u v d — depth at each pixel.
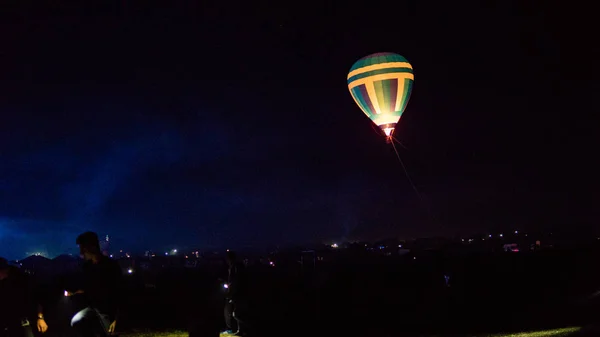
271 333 16.02
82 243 9.22
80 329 9.05
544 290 23.34
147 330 16.61
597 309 15.27
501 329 14.26
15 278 10.04
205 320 10.65
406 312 19.77
